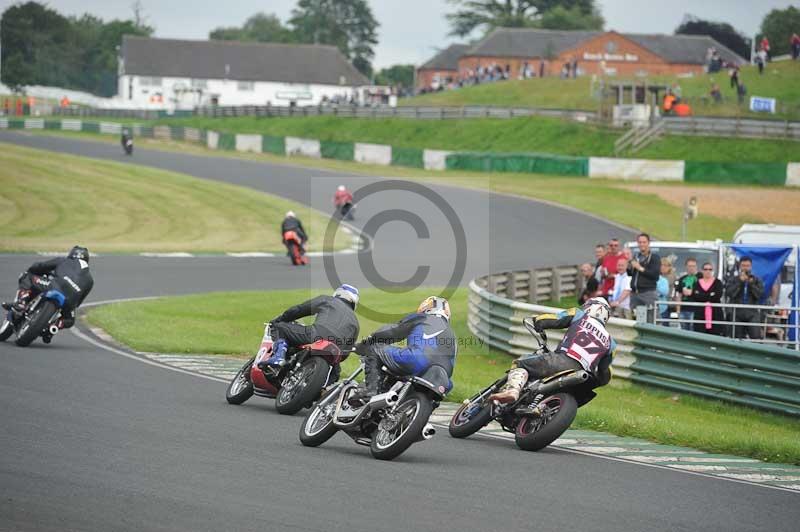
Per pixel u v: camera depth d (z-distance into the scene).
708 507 29.39
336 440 35.88
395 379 33.47
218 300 82.62
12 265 97.50
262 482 28.06
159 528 23.16
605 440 40.28
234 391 41.31
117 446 31.36
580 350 36.06
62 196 176.62
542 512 27.16
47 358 49.22
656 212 167.88
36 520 23.12
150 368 49.66
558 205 172.25
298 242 114.69
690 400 56.06
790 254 73.88
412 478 30.09
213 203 180.00
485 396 37.59
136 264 108.25
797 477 35.44
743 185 193.75
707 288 65.88
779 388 53.06
